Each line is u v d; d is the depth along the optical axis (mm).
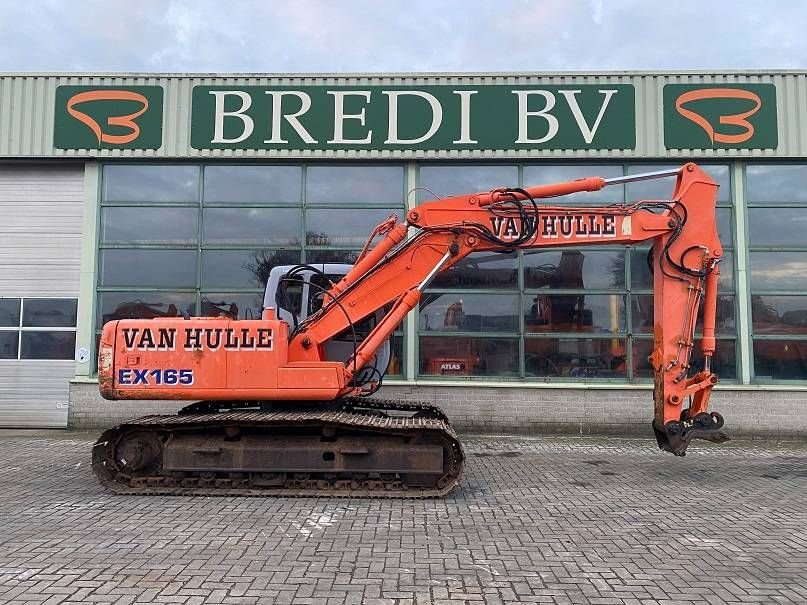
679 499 6508
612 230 7129
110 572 4293
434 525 5480
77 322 11078
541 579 4258
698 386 7043
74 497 6383
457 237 7078
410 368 10820
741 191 10930
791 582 4254
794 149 10719
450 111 10914
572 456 8898
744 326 10727
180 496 6434
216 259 11164
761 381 10672
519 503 6289
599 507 6160
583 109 10867
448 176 11180
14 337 11242
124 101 11086
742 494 6742
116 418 10859
